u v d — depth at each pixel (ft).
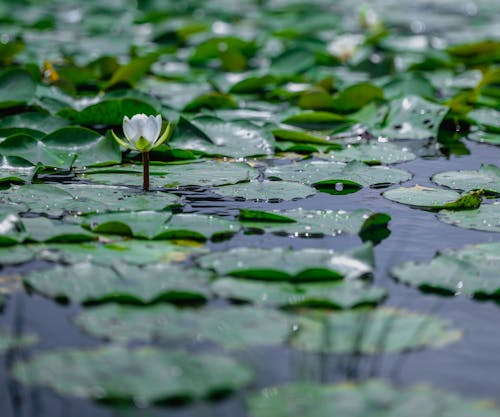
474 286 15.40
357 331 13.35
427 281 15.52
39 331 13.17
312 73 40.06
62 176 22.85
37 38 47.21
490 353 12.89
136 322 13.38
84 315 13.56
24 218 18.42
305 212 19.65
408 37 52.16
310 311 14.10
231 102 31.89
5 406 11.18
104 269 15.34
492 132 30.35
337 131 29.66
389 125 30.19
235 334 13.07
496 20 62.80
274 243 17.58
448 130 31.09
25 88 29.35
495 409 11.00
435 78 40.24
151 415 10.85
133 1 69.46
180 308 14.06
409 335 13.26
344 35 51.90
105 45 45.39
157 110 27.25
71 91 33.47
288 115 31.86
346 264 16.07
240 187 22.04
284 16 61.93
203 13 61.82
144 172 21.47
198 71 40.91
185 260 16.31
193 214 18.97
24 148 24.25
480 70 41.50
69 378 11.47
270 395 11.27
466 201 20.76
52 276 14.99
